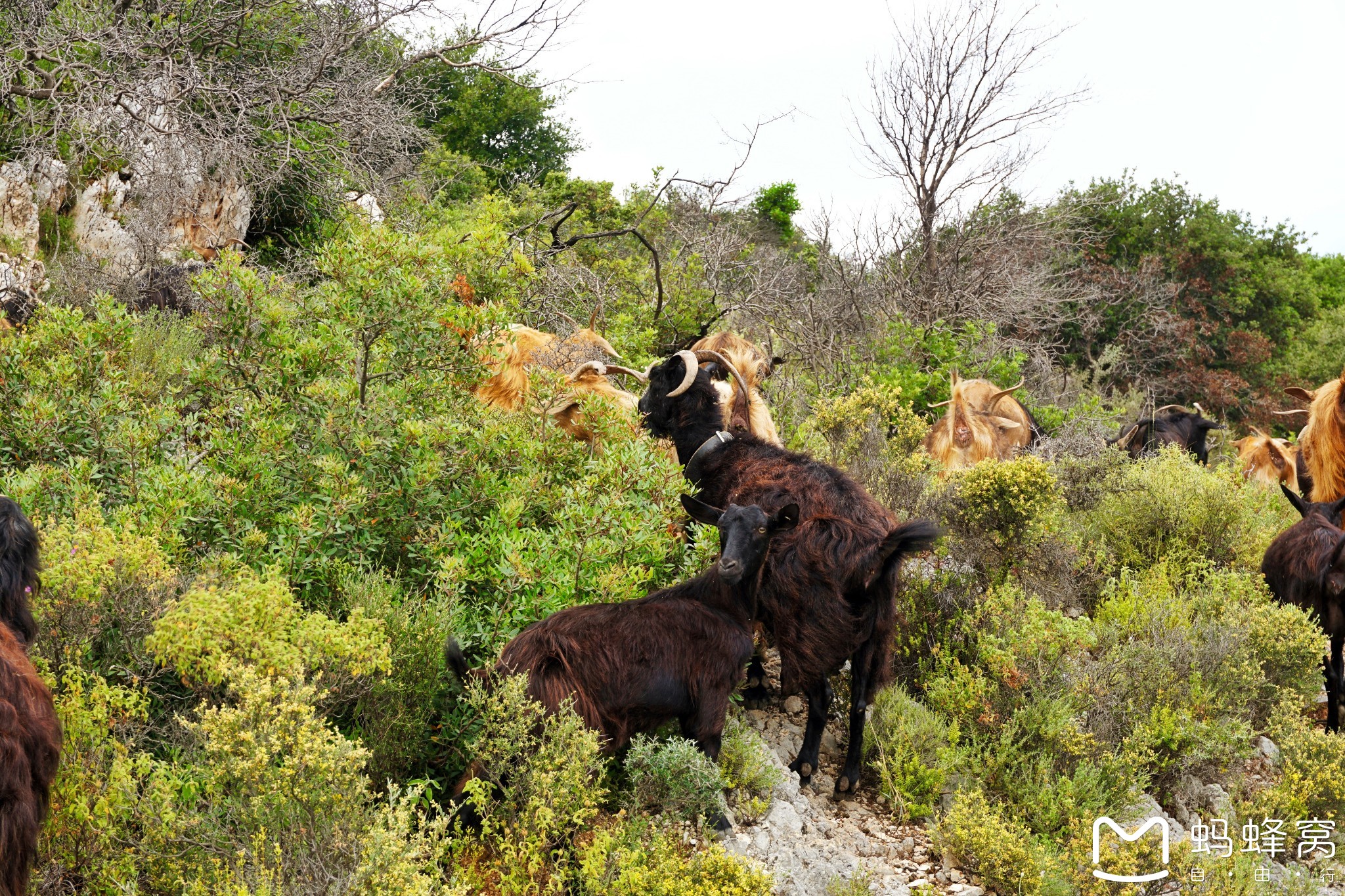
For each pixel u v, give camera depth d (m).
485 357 6.64
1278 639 6.98
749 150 14.89
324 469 5.43
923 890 4.92
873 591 5.62
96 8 11.55
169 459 5.70
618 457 6.13
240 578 4.56
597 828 4.65
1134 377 22.56
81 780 3.87
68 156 11.34
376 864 3.69
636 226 15.01
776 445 6.54
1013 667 6.23
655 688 4.88
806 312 14.18
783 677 5.76
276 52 13.34
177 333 9.02
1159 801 6.34
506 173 21.91
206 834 3.96
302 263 11.65
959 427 10.19
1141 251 26.09
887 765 5.91
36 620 4.27
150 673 4.62
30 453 5.55
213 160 11.23
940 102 18.16
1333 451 9.02
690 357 7.08
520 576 5.37
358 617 4.66
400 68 13.34
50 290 10.11
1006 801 5.88
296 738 3.89
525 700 4.53
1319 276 37.91
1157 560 8.93
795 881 4.77
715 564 5.15
